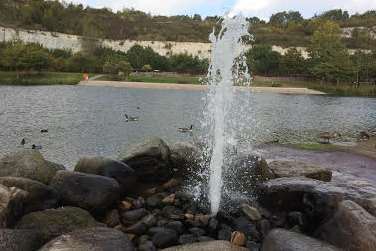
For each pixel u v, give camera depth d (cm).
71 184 919
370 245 690
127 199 1032
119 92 5981
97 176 951
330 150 2156
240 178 1164
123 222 916
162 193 1084
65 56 10206
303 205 928
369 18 16788
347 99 6481
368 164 1855
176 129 2673
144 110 3744
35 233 716
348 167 1777
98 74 9094
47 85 6994
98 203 909
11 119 2856
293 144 2314
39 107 3662
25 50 8338
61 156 1811
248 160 1252
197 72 10256
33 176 984
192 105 4325
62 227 776
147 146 1180
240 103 4544
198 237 847
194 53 12156
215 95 1207
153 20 14750
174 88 7231
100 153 1902
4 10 11656
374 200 862
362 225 719
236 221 908
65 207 843
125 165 1071
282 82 8938
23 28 11212
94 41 11312
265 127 3003
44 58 8431
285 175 1214
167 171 1203
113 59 9412
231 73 1197
